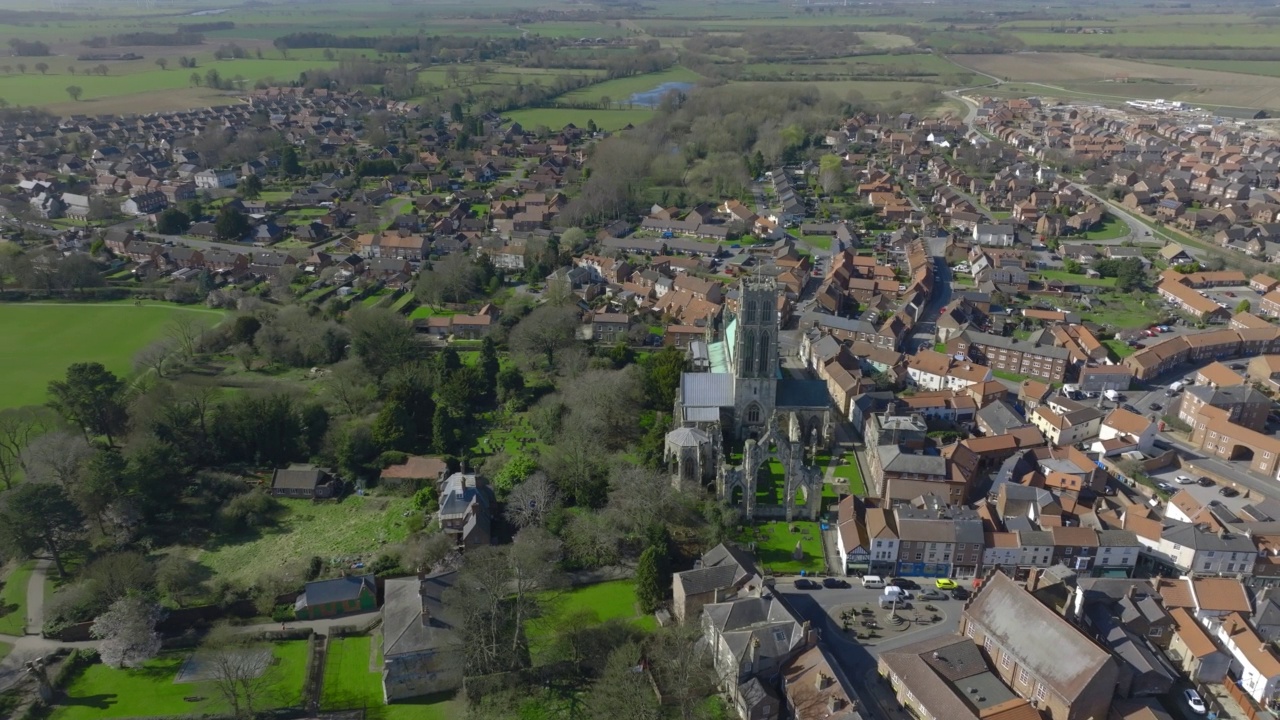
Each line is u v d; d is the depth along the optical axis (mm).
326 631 161375
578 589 172750
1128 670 139875
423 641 146625
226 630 158250
